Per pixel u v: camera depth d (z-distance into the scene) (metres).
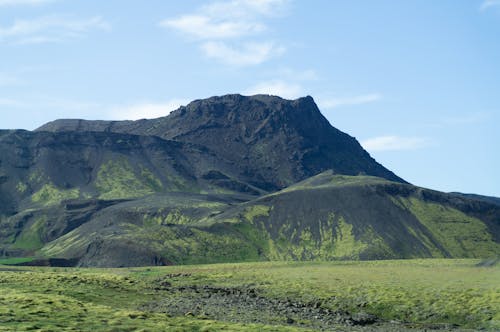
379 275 151.00
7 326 67.25
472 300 106.81
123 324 73.50
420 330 92.06
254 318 96.00
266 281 152.75
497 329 91.81
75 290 115.38
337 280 143.88
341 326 93.19
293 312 105.69
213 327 75.31
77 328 68.94
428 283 128.25
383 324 97.38
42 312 78.69
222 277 170.12
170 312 99.00
